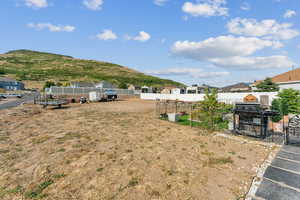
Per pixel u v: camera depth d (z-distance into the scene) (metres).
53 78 100.50
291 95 13.96
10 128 10.23
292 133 9.23
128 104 28.59
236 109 10.05
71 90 39.62
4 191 4.04
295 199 3.78
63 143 7.59
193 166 5.51
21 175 4.78
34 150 6.71
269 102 22.55
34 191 4.05
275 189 4.20
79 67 138.00
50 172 4.96
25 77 98.06
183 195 3.96
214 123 11.59
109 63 169.62
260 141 8.30
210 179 4.71
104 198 3.82
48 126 11.00
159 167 5.39
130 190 4.14
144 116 16.23
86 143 7.64
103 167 5.32
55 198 3.80
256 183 4.50
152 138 8.72
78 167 5.30
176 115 13.98
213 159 6.09
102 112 18.06
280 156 6.34
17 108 18.61
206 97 11.55
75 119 13.60
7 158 5.91
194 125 12.15
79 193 4.00
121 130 10.27
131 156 6.23
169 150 6.96
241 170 5.27
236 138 8.86
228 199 3.83
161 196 3.91
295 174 4.93
